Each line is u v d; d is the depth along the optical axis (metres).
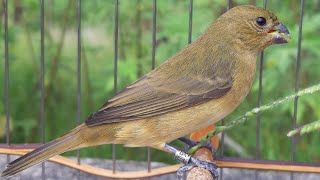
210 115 0.25
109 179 0.30
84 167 0.28
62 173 0.31
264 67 0.35
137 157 0.37
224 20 0.26
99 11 0.38
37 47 0.42
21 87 0.41
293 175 0.30
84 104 0.40
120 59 0.38
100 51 0.41
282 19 0.34
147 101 0.25
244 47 0.26
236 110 0.35
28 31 0.40
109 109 0.25
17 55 0.41
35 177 0.31
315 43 0.33
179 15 0.35
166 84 0.25
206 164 0.24
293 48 0.34
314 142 0.36
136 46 0.38
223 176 0.31
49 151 0.24
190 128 0.25
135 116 0.25
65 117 0.40
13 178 0.31
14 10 0.40
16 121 0.39
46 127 0.39
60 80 0.41
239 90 0.25
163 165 0.33
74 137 0.25
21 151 0.27
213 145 0.26
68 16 0.40
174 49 0.35
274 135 0.36
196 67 0.25
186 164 0.25
